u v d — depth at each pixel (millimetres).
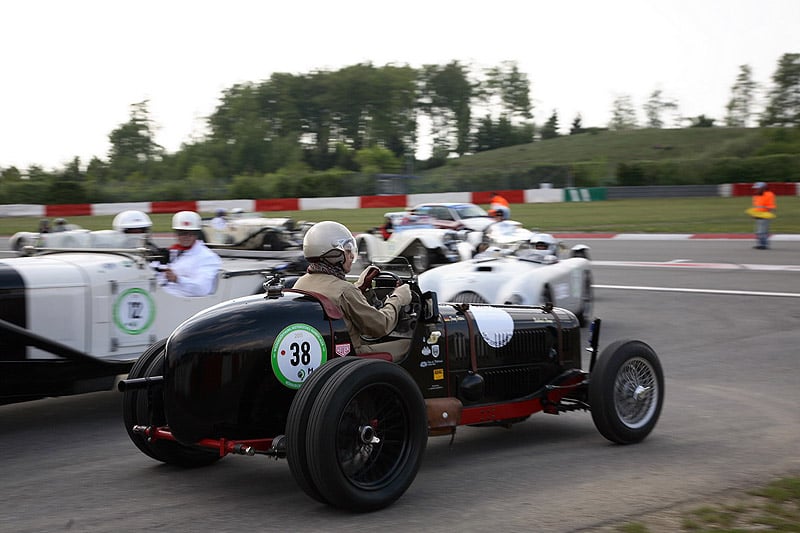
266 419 4809
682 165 51219
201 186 53875
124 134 98875
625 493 4938
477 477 5301
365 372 4500
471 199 45438
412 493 4973
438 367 5508
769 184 46406
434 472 5434
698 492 4949
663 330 11672
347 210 44469
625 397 6168
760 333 11250
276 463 5707
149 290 7492
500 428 6730
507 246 12953
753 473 5375
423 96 120875
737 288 15672
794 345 10391
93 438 6520
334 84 113812
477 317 5820
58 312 6797
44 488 5195
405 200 45312
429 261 18391
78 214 44656
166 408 4859
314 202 45000
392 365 4672
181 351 4762
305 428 4379
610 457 5789
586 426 6777
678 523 4348
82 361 6742
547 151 95938
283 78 115750
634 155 89000
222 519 4555
